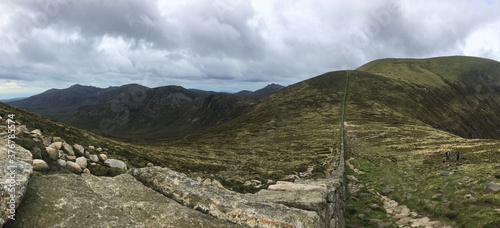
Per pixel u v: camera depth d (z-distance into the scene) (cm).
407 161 4344
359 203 2377
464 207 1945
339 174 2608
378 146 6450
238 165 3959
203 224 631
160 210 650
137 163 2556
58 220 495
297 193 1209
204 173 2967
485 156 4119
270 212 730
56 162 1415
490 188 2120
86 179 747
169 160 3481
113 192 721
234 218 705
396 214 2141
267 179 2725
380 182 3077
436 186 2484
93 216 522
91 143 2633
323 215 1086
